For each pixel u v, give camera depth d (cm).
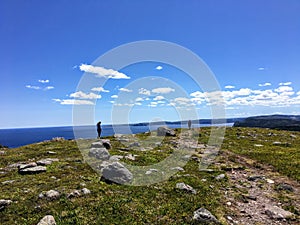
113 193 1627
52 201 1474
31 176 2044
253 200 1627
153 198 1570
